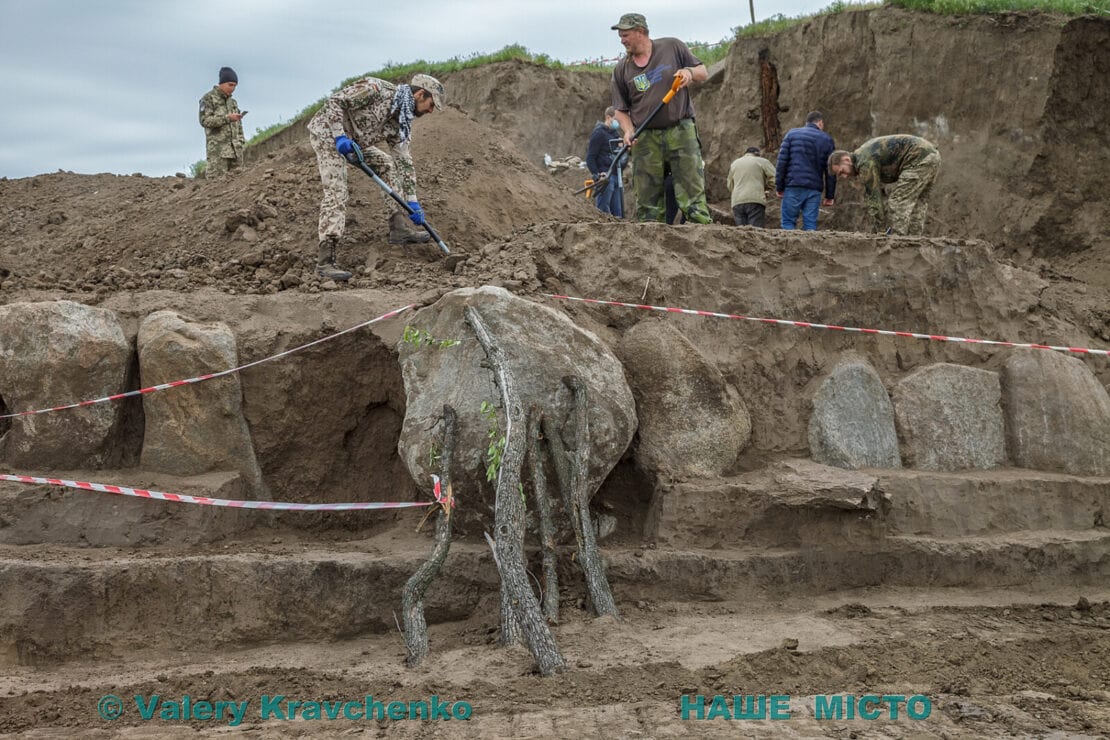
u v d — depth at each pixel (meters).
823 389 7.35
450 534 5.88
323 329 6.97
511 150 10.86
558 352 6.35
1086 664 5.52
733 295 7.55
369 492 7.02
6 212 11.42
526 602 5.32
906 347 7.84
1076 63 11.74
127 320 6.98
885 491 6.73
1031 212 11.75
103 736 4.63
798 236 7.91
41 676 5.52
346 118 8.02
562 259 7.50
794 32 15.04
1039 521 7.20
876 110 13.36
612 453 6.39
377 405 7.08
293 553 6.25
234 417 6.79
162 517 6.44
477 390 6.21
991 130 12.20
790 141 10.82
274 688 5.18
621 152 10.77
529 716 4.70
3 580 5.72
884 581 6.68
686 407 6.84
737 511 6.60
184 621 5.82
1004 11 12.27
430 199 9.27
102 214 10.78
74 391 6.64
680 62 9.34
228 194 9.62
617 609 6.05
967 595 6.61
